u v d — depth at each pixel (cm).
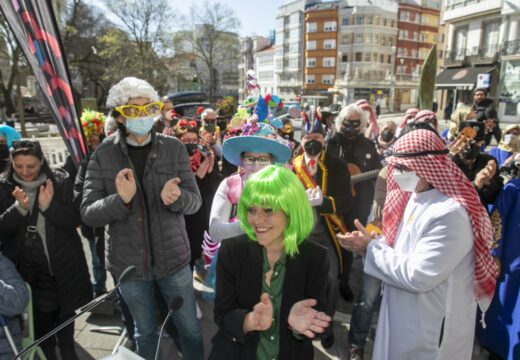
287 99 6469
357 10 5416
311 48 5909
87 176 210
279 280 153
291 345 147
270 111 293
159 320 277
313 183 288
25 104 2928
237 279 154
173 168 217
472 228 163
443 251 157
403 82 5066
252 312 140
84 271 235
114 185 208
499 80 2206
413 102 5462
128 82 203
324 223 280
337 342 284
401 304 178
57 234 220
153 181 210
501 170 299
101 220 195
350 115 386
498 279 243
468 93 2514
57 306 227
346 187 292
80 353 268
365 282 249
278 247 154
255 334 147
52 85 242
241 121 307
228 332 145
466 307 173
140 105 201
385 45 5631
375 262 179
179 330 226
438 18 6041
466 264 171
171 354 273
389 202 195
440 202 166
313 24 5800
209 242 260
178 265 215
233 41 5072
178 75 3597
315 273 151
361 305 249
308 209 149
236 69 7081
